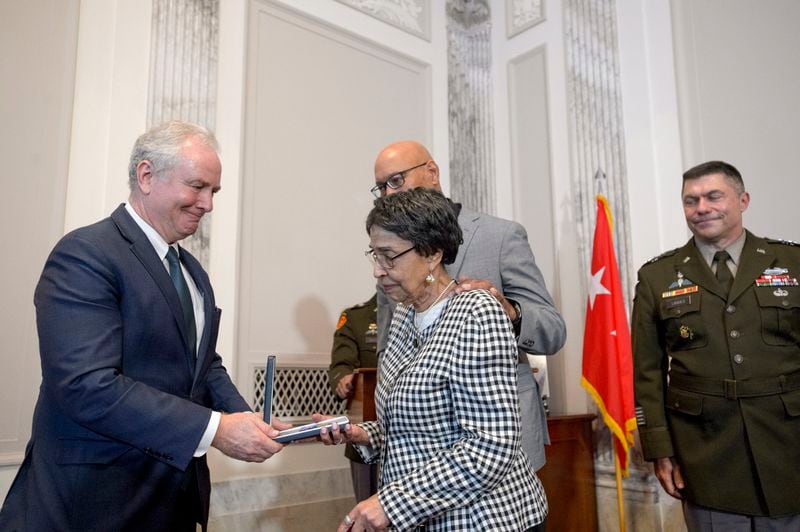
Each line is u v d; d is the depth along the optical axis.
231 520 2.91
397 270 1.40
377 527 1.21
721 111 3.27
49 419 1.41
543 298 1.90
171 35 3.01
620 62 3.67
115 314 1.43
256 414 1.48
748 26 3.21
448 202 1.46
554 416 3.26
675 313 2.25
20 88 2.60
